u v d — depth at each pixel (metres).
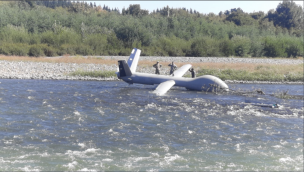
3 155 39.03
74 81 102.75
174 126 53.09
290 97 84.50
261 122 57.03
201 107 68.19
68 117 56.31
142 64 140.88
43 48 171.38
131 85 99.62
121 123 53.84
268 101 77.75
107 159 39.12
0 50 162.38
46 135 46.69
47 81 99.38
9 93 75.38
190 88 92.19
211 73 124.12
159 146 44.00
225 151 42.88
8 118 54.03
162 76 93.75
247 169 37.47
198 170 36.97
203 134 49.50
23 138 45.06
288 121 58.25
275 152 42.72
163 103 71.06
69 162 37.84
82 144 43.72
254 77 121.81
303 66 154.88
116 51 193.12
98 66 133.50
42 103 66.19
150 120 56.12
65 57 159.50
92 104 67.38
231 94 86.88
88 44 193.12
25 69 117.69
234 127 53.53
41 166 36.50
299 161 39.75
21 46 170.75
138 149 42.72
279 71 137.25
